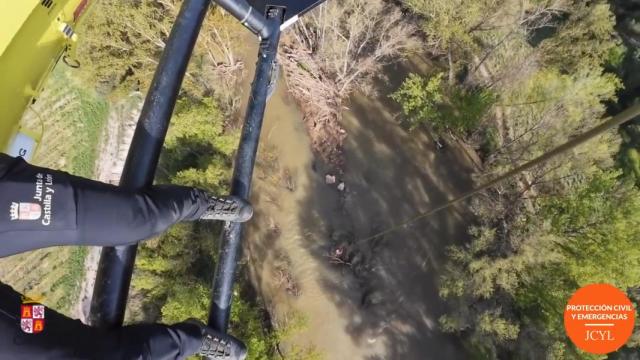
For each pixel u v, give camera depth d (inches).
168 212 183.0
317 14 753.0
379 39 802.8
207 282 720.3
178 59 189.0
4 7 246.4
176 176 722.2
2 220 162.6
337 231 824.9
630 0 882.1
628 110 302.5
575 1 799.7
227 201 201.5
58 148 733.9
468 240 811.4
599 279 656.4
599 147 721.0
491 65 796.6
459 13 754.2
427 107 749.3
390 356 795.4
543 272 703.7
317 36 791.1
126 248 179.8
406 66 855.1
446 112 756.0
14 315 169.3
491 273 716.7
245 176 208.1
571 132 728.3
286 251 820.0
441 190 837.2
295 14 221.1
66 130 740.0
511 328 676.7
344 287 811.4
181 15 193.6
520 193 740.7
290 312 788.0
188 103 730.8
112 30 703.1
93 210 169.6
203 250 742.5
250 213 206.7
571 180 724.7
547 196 737.0
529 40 857.5
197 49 754.8
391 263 819.4
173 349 180.5
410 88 764.0
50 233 167.2
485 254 737.0
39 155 711.1
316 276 814.5
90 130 764.0
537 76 754.2
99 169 773.9
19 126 284.2
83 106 754.8
